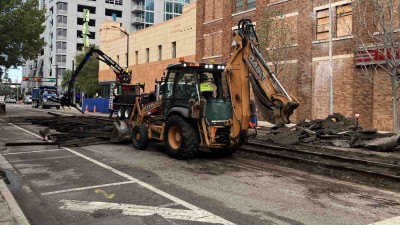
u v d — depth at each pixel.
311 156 11.07
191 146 9.97
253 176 8.41
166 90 11.12
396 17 18.83
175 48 41.06
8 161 10.01
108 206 6.13
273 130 15.49
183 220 5.46
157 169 9.02
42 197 6.68
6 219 5.14
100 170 8.88
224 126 9.86
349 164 9.90
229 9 32.41
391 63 17.52
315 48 24.88
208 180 7.93
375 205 6.30
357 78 21.92
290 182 7.89
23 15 30.45
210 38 34.94
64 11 87.50
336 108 23.47
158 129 11.29
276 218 5.57
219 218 5.55
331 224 5.34
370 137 13.62
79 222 5.43
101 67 58.38
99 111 40.69
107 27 57.16
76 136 14.23
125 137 13.17
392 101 18.88
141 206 6.12
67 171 8.77
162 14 94.56
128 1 93.69
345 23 23.02
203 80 10.10
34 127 19.45
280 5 27.44
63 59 87.69
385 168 9.27
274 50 24.67
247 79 9.71
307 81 25.28
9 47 31.36
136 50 48.84
